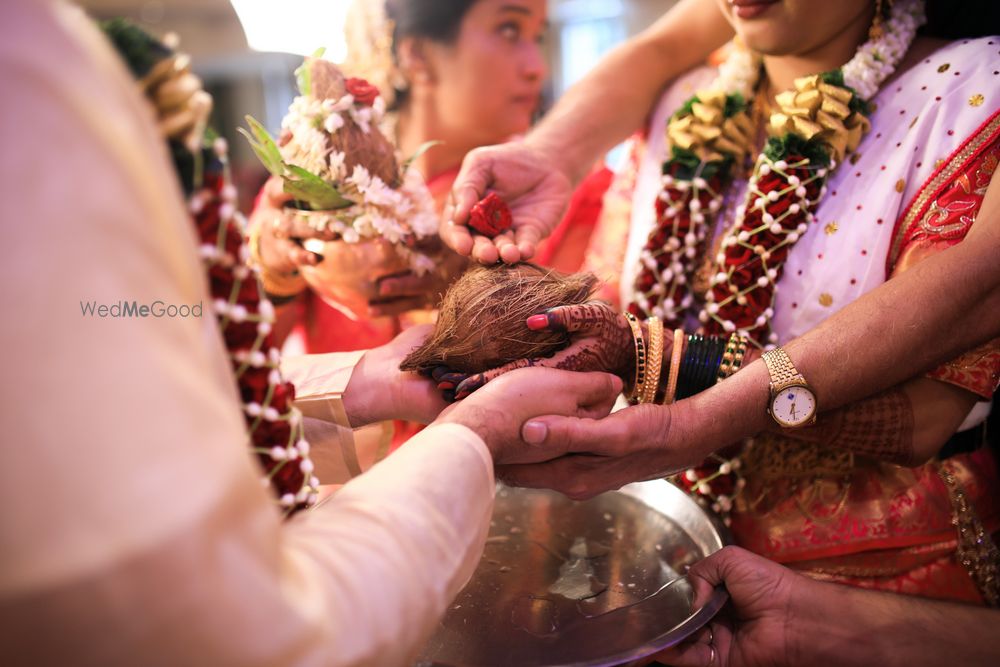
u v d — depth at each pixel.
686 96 1.43
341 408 1.01
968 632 0.93
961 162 1.00
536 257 1.77
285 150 1.16
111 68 0.47
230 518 0.45
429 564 0.61
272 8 2.17
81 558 0.40
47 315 0.40
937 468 1.09
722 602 0.92
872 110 1.12
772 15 1.08
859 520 1.08
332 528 0.59
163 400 0.43
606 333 0.97
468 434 0.74
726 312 1.15
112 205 0.43
